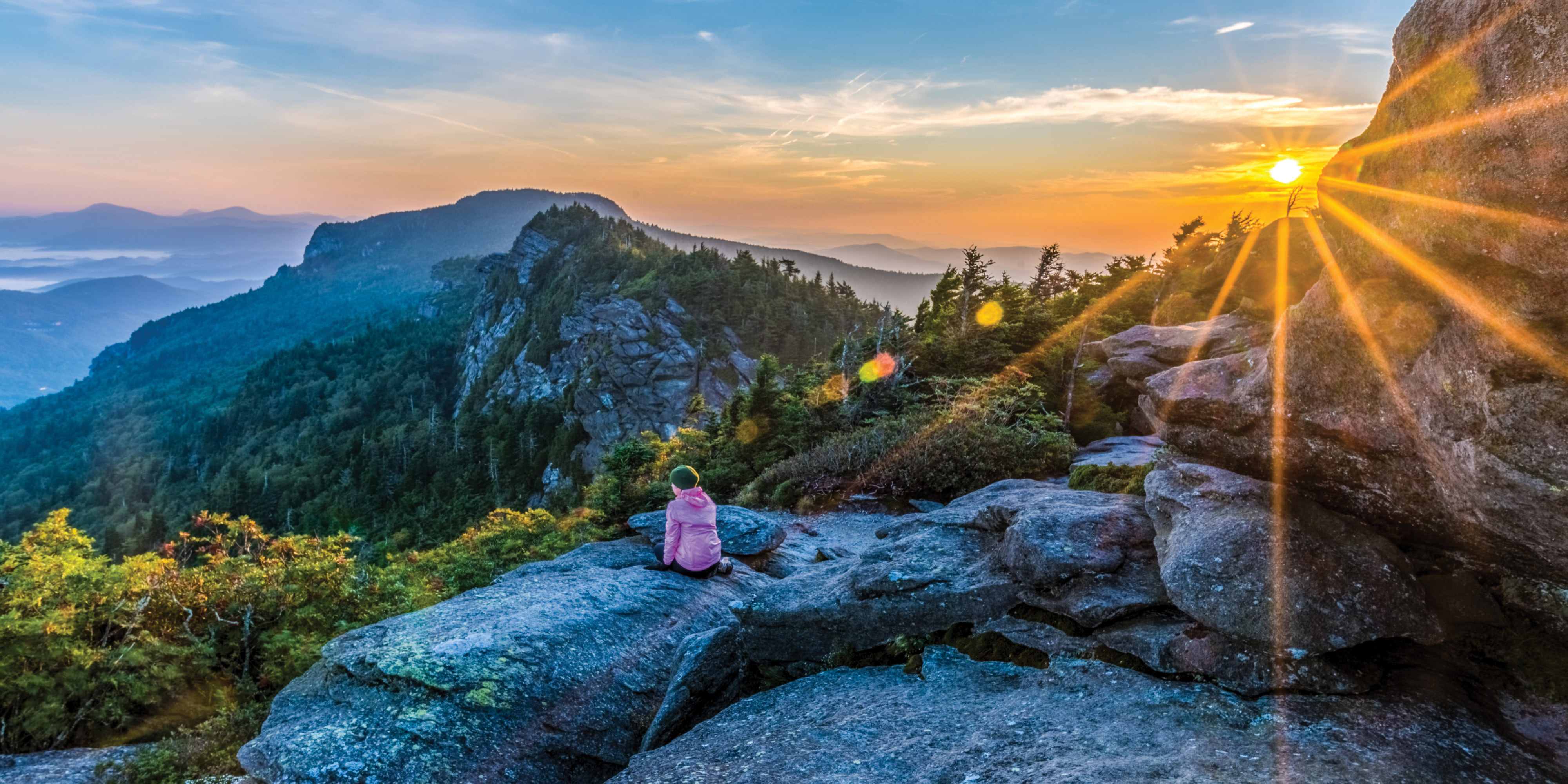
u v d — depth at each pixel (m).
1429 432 3.19
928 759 3.41
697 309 141.50
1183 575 3.76
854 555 8.84
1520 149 2.46
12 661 6.82
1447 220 2.81
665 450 26.25
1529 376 2.62
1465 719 2.98
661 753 4.32
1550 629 3.25
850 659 5.15
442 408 178.62
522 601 6.27
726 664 5.46
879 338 28.52
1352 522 3.90
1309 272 17.80
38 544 8.56
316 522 104.69
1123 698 3.56
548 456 117.19
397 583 10.31
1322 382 3.79
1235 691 3.37
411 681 4.89
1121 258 43.03
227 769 5.82
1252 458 4.32
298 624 8.92
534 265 194.50
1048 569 4.59
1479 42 2.61
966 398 16.50
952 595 4.95
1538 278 2.52
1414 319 3.20
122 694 7.20
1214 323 18.36
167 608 8.50
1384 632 3.33
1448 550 3.66
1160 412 4.87
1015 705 3.78
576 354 134.38
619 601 6.46
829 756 3.63
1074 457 13.29
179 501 133.50
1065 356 23.69
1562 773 2.71
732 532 8.83
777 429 23.25
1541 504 2.71
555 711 4.98
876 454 14.01
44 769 5.98
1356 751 2.81
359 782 4.19
